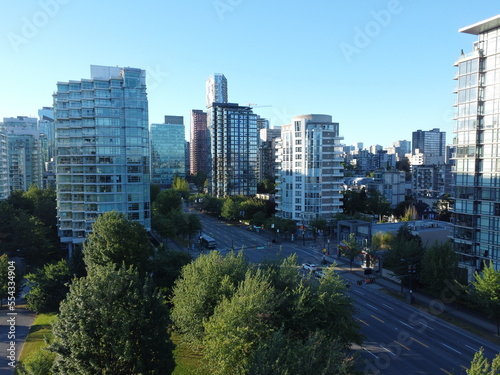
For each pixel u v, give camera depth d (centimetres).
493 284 4356
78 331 2588
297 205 11188
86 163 8169
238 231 11862
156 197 13312
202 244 9719
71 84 8281
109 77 8488
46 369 2900
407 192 17700
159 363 2767
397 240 6581
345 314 3450
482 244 5738
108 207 8212
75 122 8300
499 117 5494
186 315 3528
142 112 8438
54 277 5050
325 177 11038
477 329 4606
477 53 5775
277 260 4434
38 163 19250
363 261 7631
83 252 5250
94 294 2714
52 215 9881
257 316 2952
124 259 5153
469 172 5938
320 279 3719
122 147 8294
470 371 2122
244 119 18038
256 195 17238
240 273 3944
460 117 6100
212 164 18488
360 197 13212
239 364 2767
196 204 17100
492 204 5603
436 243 5697
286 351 2547
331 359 2411
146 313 2855
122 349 2567
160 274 5356
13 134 18750
